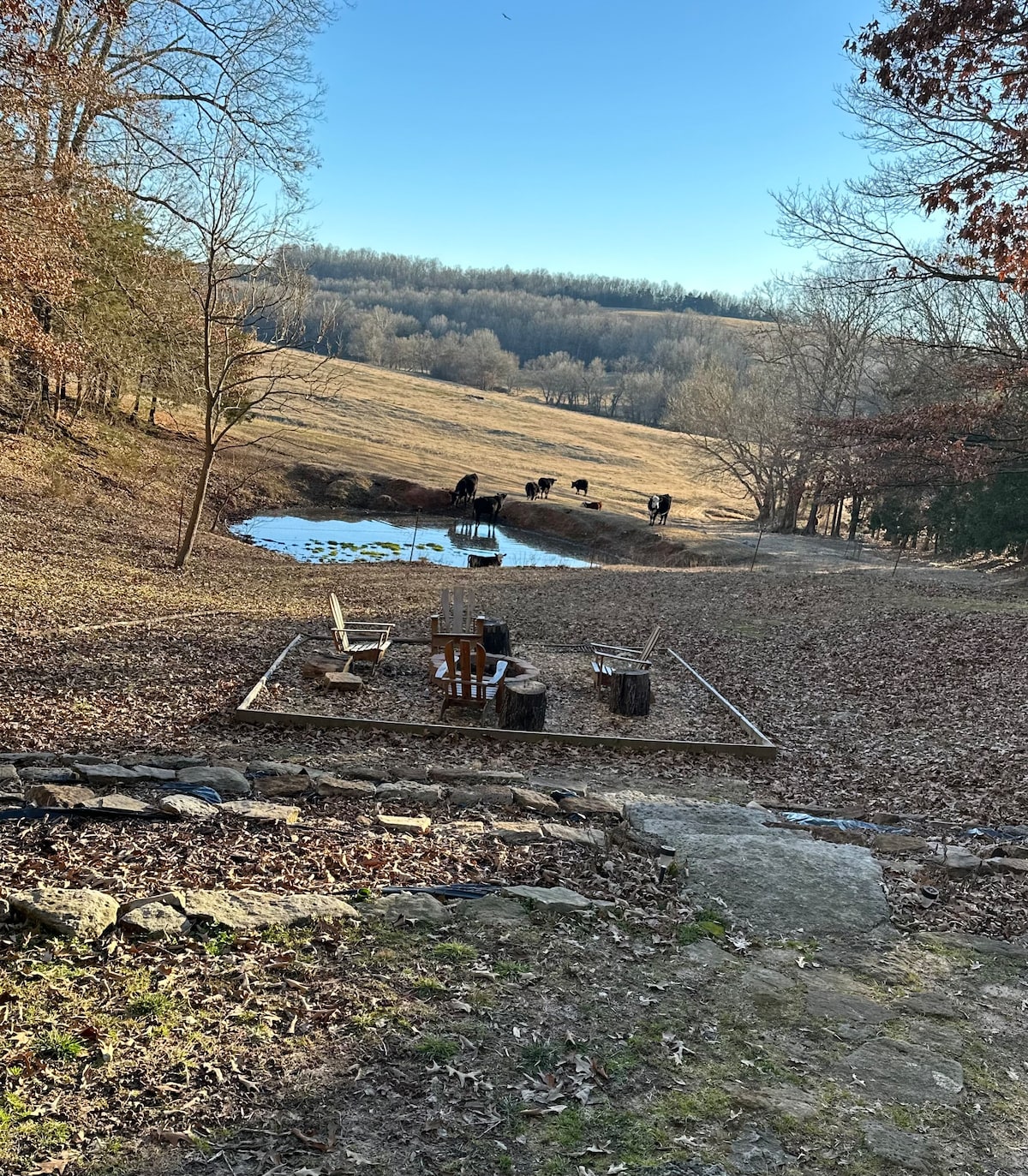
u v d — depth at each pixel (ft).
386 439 191.52
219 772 22.02
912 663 43.62
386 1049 11.60
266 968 13.11
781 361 149.18
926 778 28.55
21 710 27.32
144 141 74.38
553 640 49.29
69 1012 11.53
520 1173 9.75
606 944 15.17
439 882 17.01
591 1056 11.96
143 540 70.54
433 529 127.34
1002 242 42.32
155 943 13.29
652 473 219.41
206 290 68.80
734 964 15.03
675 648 47.96
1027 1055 13.07
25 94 48.49
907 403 96.43
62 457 87.15
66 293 61.57
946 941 16.55
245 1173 9.31
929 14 41.55
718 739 32.30
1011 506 90.58
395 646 44.52
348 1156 9.70
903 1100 11.72
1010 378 66.18
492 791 22.85
